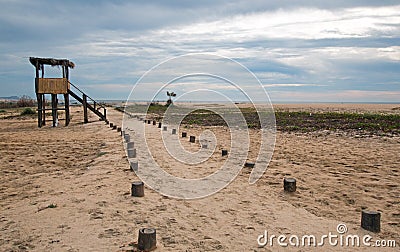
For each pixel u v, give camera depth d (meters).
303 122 24.89
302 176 8.81
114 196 6.86
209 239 4.98
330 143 14.70
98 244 4.70
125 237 4.94
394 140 15.13
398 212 6.21
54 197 6.84
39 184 7.99
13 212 5.98
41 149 13.29
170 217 5.82
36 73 22.59
